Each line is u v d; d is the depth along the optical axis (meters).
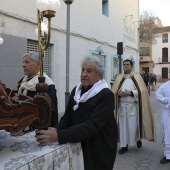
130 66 4.96
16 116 1.35
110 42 12.76
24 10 6.87
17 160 1.29
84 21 9.99
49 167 1.42
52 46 8.09
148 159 4.51
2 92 1.37
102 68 2.04
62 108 8.53
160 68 44.44
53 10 1.57
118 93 4.80
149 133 4.84
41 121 1.50
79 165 1.75
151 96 17.58
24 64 2.74
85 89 2.06
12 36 6.33
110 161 1.97
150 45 41.50
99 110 1.85
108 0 12.41
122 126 4.79
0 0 6.11
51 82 2.66
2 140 1.69
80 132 1.69
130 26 16.36
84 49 10.06
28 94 2.67
